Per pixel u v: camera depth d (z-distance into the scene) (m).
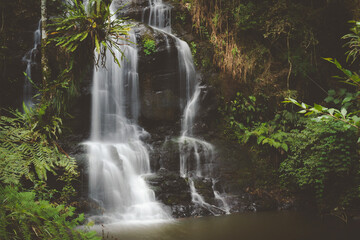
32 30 8.95
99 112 8.81
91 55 4.69
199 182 7.55
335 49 10.63
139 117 9.39
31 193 2.92
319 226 5.55
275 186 8.14
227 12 10.72
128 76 9.29
